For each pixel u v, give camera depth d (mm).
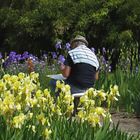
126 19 15703
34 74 6371
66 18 16422
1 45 18547
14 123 5215
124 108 10242
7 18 17625
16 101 5523
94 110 5602
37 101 5727
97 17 15898
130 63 12930
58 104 5852
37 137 5277
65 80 8516
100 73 11461
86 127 5590
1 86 5605
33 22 16781
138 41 15797
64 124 5742
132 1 15781
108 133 5699
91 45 16469
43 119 5398
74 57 8414
